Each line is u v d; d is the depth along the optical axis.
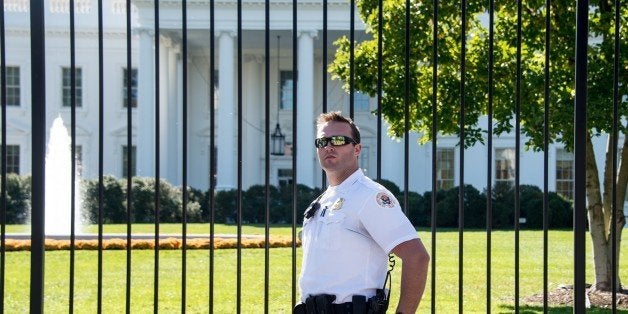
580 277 5.34
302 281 4.64
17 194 33.31
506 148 41.34
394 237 4.45
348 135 4.65
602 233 11.30
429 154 41.81
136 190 32.84
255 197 35.31
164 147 42.06
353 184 4.61
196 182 44.31
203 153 44.34
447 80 10.60
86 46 44.81
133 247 18.41
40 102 5.44
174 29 39.41
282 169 44.34
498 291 11.97
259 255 17.33
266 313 5.52
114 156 44.91
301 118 39.34
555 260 16.39
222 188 39.31
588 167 11.29
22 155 44.69
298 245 19.55
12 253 17.34
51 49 44.47
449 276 13.73
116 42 44.72
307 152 39.34
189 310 10.21
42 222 5.44
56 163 33.66
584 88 5.36
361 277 4.51
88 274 14.15
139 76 40.22
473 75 10.53
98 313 5.53
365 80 10.25
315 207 4.70
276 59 44.19
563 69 9.98
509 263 15.81
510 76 10.43
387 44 10.09
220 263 15.77
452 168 42.00
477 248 19.16
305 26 38.91
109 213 31.83
